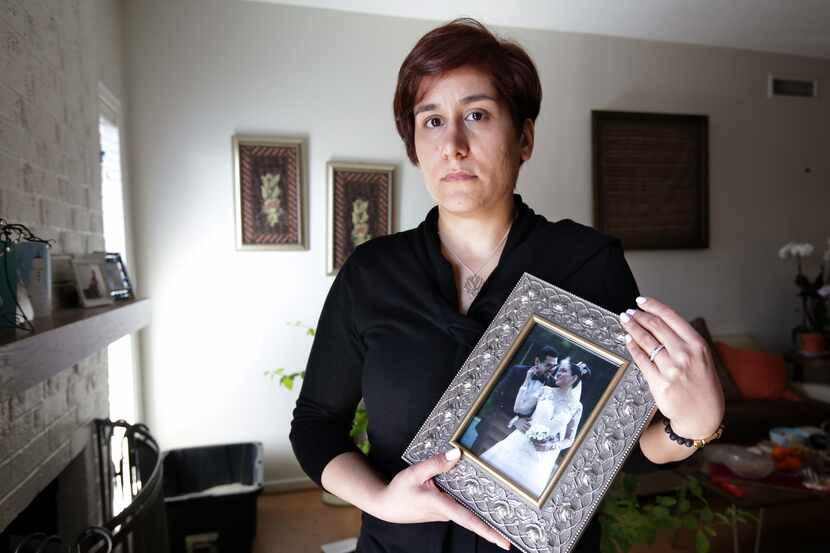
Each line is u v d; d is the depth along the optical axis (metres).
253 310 3.04
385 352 0.72
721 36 3.55
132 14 2.82
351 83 3.11
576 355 0.63
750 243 3.88
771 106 3.87
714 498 2.79
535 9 3.12
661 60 3.62
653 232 3.63
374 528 0.74
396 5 3.03
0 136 1.20
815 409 3.14
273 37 3.00
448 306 0.70
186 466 2.87
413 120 0.76
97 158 1.98
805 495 2.05
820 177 3.99
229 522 2.28
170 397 2.96
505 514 0.59
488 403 0.64
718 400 0.54
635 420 0.58
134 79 2.83
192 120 2.92
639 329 0.57
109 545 1.00
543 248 0.72
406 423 0.70
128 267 2.73
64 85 1.64
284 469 3.10
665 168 3.64
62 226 1.61
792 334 3.89
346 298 0.78
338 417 0.81
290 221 3.05
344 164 3.08
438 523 0.67
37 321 1.22
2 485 1.14
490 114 0.68
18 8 1.31
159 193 2.90
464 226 0.74
